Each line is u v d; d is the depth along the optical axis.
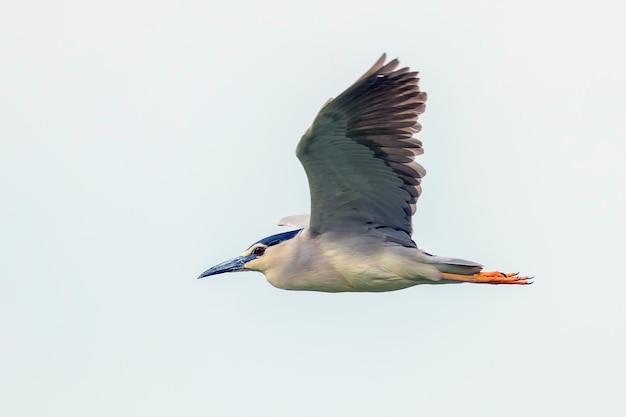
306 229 17.11
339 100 14.61
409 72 14.82
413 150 15.52
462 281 16.34
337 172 15.69
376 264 16.41
